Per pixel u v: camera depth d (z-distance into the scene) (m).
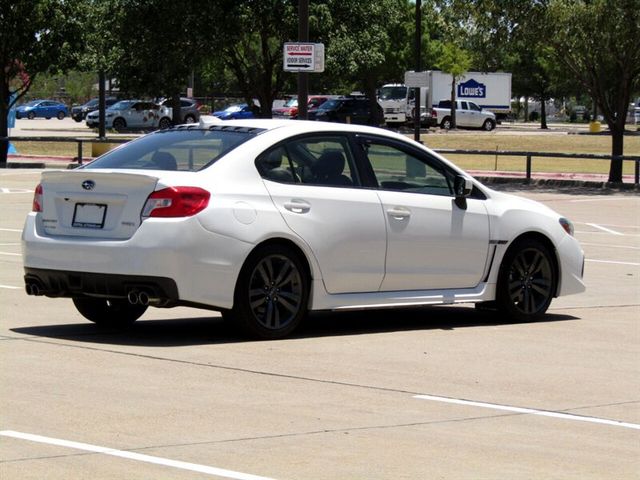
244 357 11.11
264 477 7.22
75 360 10.76
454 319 13.97
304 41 27.89
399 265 12.77
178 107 48.88
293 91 108.75
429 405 9.37
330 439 8.21
